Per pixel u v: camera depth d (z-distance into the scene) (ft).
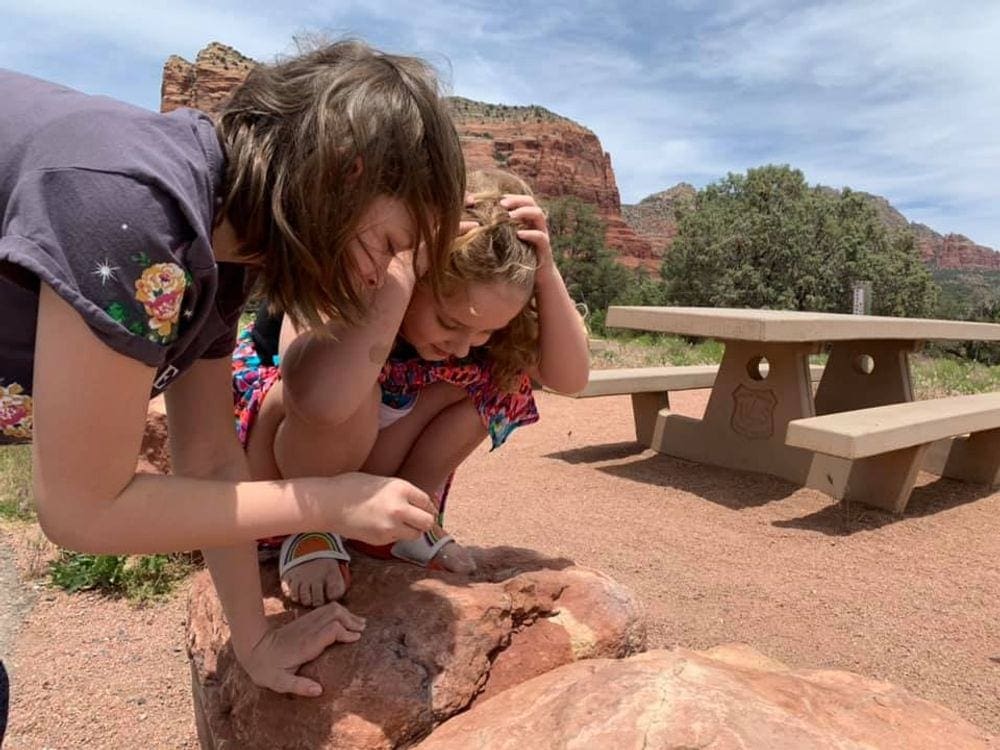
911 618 10.82
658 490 16.40
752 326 15.25
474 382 6.64
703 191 125.90
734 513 15.06
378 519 4.14
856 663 9.65
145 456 12.35
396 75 3.76
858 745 3.54
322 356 5.19
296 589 5.75
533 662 5.54
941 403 16.66
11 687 9.20
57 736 8.38
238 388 6.48
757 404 17.48
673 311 17.46
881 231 116.88
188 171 3.62
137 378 3.54
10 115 3.67
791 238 110.32
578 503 15.53
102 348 3.40
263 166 3.71
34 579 12.03
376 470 6.80
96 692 9.20
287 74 3.83
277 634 5.16
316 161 3.55
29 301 3.62
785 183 118.83
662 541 13.56
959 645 10.09
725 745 3.31
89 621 10.89
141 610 11.24
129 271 3.38
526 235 5.69
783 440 16.97
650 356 40.32
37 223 3.33
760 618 10.78
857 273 108.58
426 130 3.76
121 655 10.04
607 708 3.67
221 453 5.21
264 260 4.01
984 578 12.16
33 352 3.85
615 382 18.74
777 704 4.16
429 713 4.93
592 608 6.02
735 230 111.86
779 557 12.95
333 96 3.60
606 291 151.02
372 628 5.30
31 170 3.44
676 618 10.74
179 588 11.85
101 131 3.53
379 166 3.59
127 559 12.31
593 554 12.94
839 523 14.55
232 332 5.04
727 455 17.99
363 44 4.02
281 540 6.67
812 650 9.96
